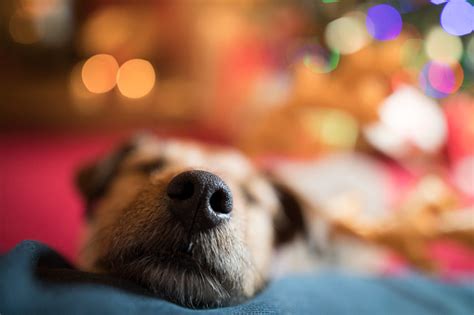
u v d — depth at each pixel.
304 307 0.28
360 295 0.35
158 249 0.27
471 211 0.50
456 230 0.48
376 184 0.70
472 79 0.87
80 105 1.44
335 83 0.82
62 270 0.23
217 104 1.23
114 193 0.41
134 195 0.32
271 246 0.42
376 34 0.81
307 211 0.49
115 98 1.46
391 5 0.80
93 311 0.19
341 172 0.69
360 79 0.79
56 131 1.34
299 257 0.50
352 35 0.81
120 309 0.19
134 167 0.43
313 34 0.86
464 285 0.40
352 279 0.40
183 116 1.48
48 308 0.18
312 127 0.84
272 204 0.45
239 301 0.30
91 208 0.45
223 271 0.28
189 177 0.27
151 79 1.49
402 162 0.83
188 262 0.27
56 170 0.88
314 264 0.52
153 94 1.49
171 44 1.55
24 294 0.18
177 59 1.55
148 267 0.27
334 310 0.30
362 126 0.79
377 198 0.66
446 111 0.91
